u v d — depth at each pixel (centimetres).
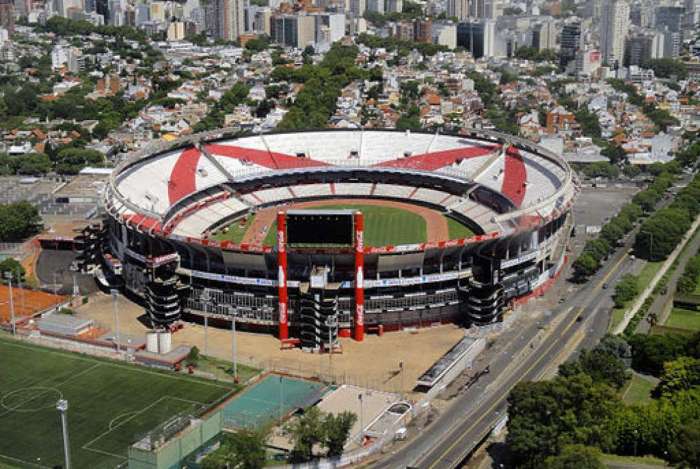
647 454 19862
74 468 19812
